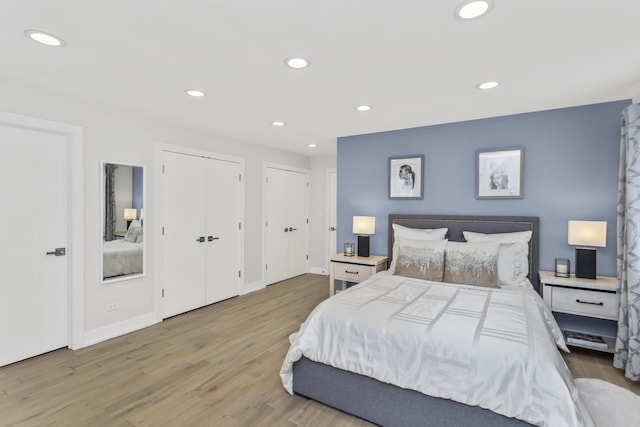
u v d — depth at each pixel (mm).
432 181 3811
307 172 6180
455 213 3688
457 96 2793
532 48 1943
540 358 1552
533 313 2105
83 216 2967
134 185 3391
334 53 2014
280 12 1582
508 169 3373
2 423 1896
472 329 1822
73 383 2338
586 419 1444
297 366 2195
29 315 2721
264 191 5160
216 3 1513
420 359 1780
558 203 3176
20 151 2656
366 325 1983
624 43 1877
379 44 1899
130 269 3357
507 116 3385
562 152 3150
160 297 3633
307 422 1931
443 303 2285
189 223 3982
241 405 2088
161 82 2486
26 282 2703
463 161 3629
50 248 2834
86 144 2992
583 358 2729
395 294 2510
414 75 2348
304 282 5555
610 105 2959
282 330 3375
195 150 4020
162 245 3664
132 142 3361
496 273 2900
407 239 3463
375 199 4199
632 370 2312
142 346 2977
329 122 3658
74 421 1916
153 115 3367
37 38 1840
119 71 2289
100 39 1853
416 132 3898
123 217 3301
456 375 1679
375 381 1913
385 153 4113
